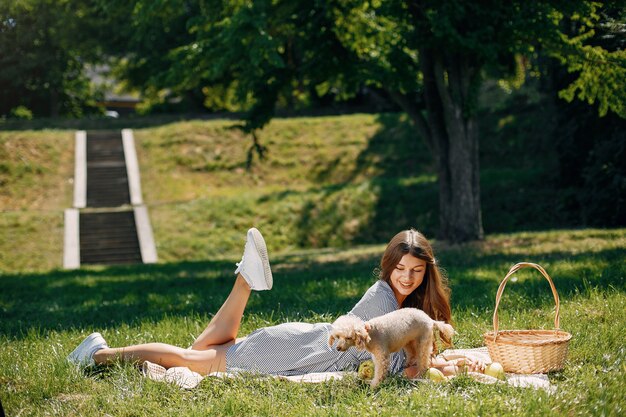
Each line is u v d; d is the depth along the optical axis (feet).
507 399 14.51
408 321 16.15
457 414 13.84
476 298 28.55
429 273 18.12
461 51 53.88
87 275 59.52
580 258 38.81
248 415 14.74
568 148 82.33
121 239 90.74
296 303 31.45
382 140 113.60
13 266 83.61
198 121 120.78
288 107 140.26
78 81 168.25
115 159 111.45
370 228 91.66
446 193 64.23
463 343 21.25
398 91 64.49
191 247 89.04
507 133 108.58
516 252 50.03
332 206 94.89
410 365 16.80
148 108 168.25
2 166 104.78
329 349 17.74
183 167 109.50
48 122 129.08
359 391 15.66
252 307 30.89
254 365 17.88
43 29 149.48
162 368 18.08
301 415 14.39
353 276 42.98
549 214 85.35
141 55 135.85
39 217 92.84
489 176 96.43
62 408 15.74
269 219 93.86
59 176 106.32
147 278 53.57
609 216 70.03
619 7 48.42
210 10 60.49
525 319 23.57
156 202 100.78
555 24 49.24
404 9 52.80
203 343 18.45
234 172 109.09
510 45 51.90
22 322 30.89
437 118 63.62
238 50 55.88
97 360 18.89
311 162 110.73
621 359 17.52
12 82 151.02
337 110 133.08
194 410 14.79
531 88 94.38
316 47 60.90
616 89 49.37
